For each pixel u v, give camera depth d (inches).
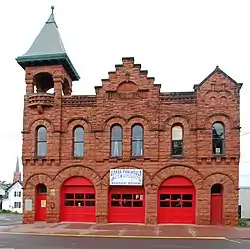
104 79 1167.0
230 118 1098.1
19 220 1455.5
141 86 1146.7
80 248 666.2
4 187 4675.2
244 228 1006.4
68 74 1291.8
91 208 1141.1
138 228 994.7
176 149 1119.0
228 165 1082.1
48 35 1257.4
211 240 788.6
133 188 1131.9
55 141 1159.0
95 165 1137.4
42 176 1154.0
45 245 701.9
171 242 754.2
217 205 1088.2
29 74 1203.9
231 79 1111.6
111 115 1149.1
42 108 1172.5
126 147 1127.6
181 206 1101.7
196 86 1119.0
